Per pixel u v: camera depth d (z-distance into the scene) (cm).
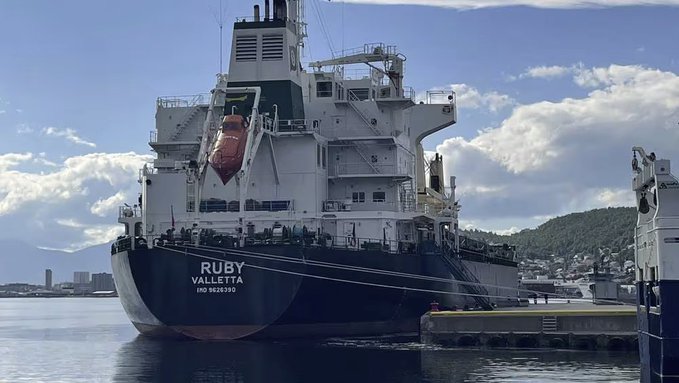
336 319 5172
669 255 3173
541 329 5003
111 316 11450
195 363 4234
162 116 6241
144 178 5491
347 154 6031
